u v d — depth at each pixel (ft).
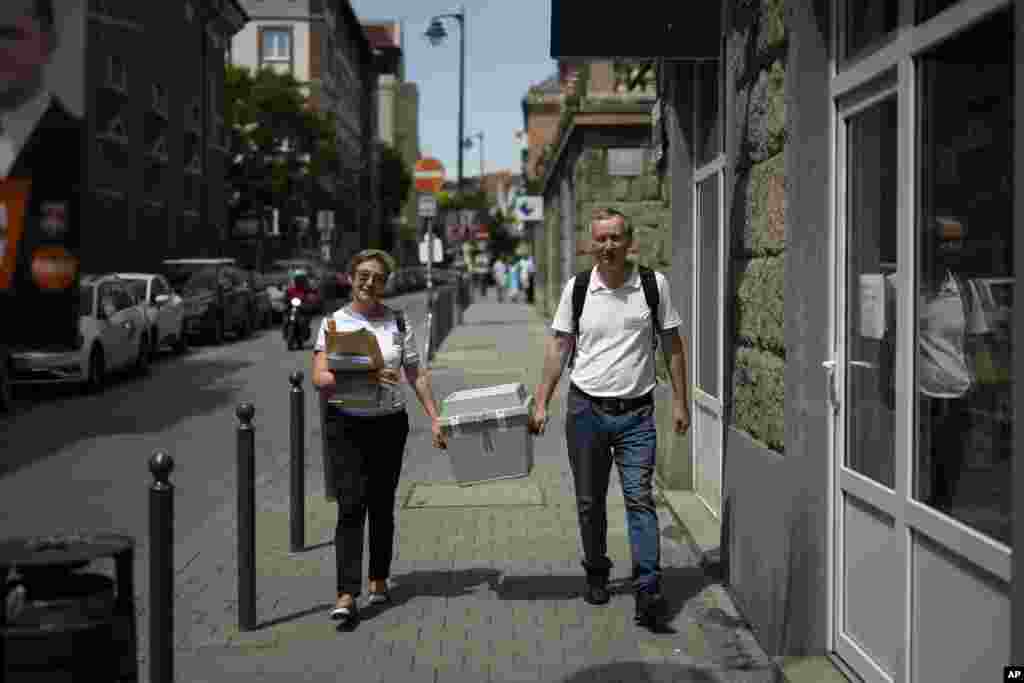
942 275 12.46
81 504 30.78
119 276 69.92
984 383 11.44
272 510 29.12
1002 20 10.96
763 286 17.79
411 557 23.98
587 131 68.28
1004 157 10.98
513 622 19.39
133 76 110.83
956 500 12.05
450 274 232.94
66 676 10.69
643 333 19.33
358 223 294.87
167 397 56.44
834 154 15.96
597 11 24.86
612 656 17.54
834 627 16.01
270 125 159.43
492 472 20.31
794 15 16.03
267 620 19.74
